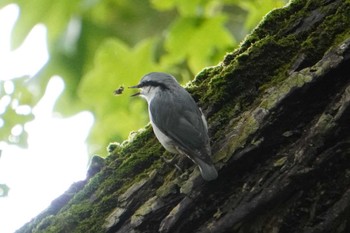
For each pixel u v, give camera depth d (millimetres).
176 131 8539
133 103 14930
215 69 9102
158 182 8391
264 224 7656
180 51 14547
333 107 7527
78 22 15297
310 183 7488
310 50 8219
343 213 7352
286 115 7824
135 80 14820
